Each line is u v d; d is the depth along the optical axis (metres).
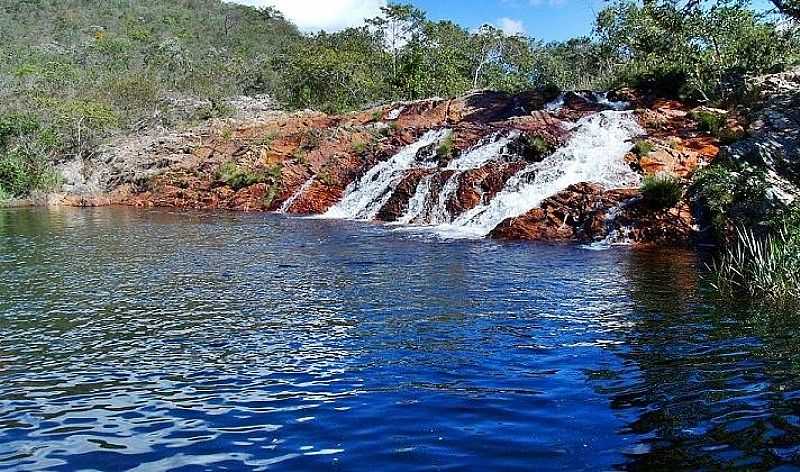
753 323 10.19
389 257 17.14
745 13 31.58
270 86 80.75
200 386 7.93
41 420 7.00
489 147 27.84
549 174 23.55
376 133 35.22
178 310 11.68
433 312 11.37
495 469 5.68
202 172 38.16
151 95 60.84
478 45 73.81
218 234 22.52
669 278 13.96
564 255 17.16
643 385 7.60
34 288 13.62
